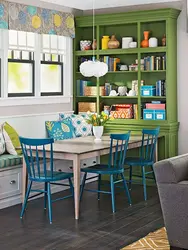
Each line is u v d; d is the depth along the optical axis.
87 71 5.54
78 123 6.42
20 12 5.71
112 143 5.09
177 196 3.69
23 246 3.83
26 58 6.03
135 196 5.63
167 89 6.09
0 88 5.59
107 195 5.68
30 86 6.07
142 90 6.28
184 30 6.20
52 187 5.74
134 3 6.36
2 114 5.58
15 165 5.13
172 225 3.74
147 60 6.27
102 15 6.40
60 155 4.71
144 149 6.36
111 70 6.52
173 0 6.18
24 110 5.88
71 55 6.67
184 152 6.30
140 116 6.31
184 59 6.22
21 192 5.25
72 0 6.14
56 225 4.42
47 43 6.30
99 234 4.14
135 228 4.32
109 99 6.75
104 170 5.01
